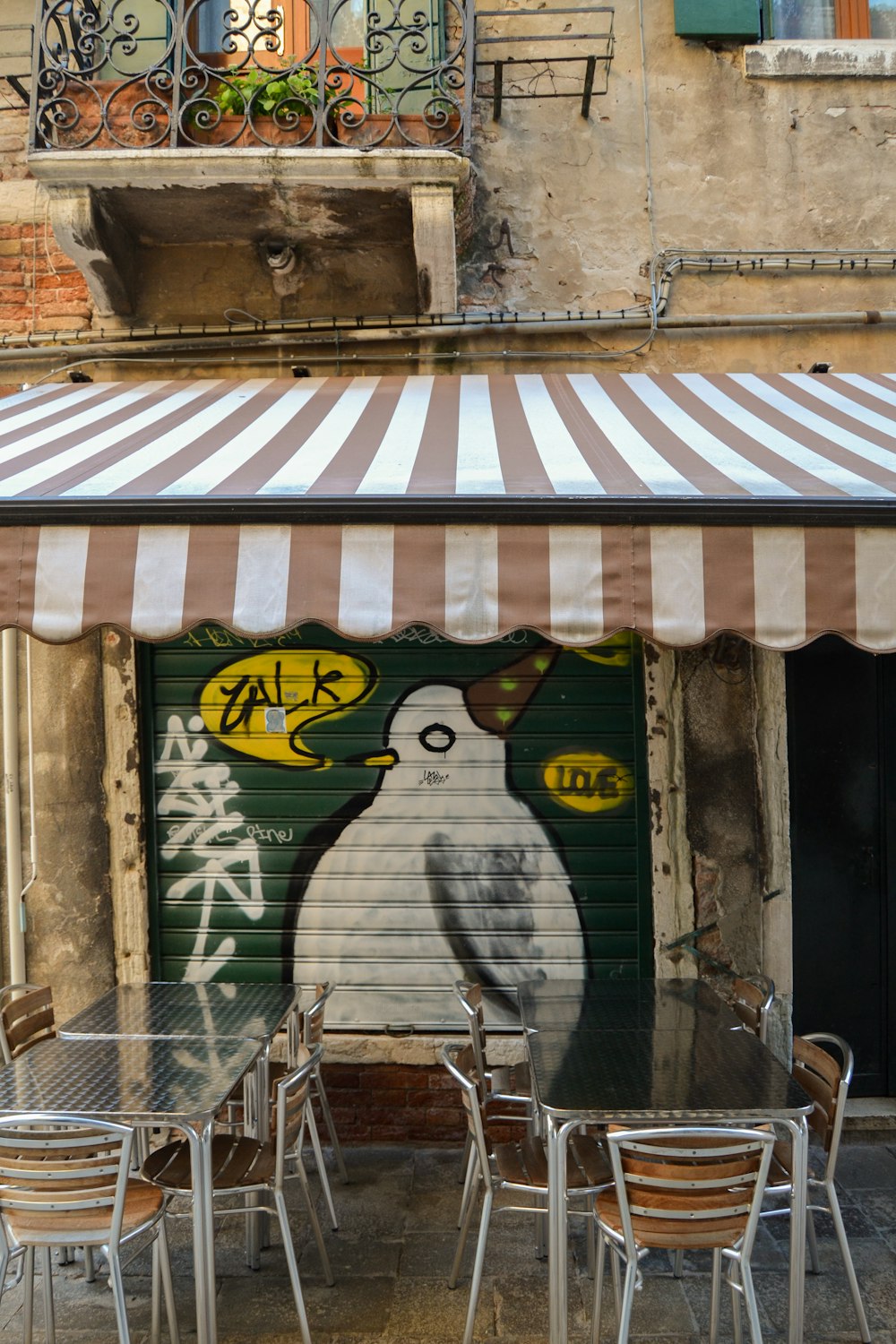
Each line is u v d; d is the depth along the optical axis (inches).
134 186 200.2
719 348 221.3
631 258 222.5
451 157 196.2
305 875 208.7
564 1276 131.0
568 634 134.0
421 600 134.4
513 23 225.5
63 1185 129.4
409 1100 206.8
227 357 222.7
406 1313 152.9
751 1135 122.3
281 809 209.0
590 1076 142.3
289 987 189.0
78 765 211.2
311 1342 145.6
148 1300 157.6
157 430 174.6
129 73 224.2
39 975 212.8
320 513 134.8
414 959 207.2
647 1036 159.2
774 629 134.0
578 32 225.5
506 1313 152.6
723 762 206.4
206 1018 171.0
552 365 221.1
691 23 222.5
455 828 207.3
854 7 230.8
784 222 222.5
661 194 223.1
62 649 211.3
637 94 225.1
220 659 209.9
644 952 206.1
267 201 205.5
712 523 134.0
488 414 181.6
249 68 217.6
